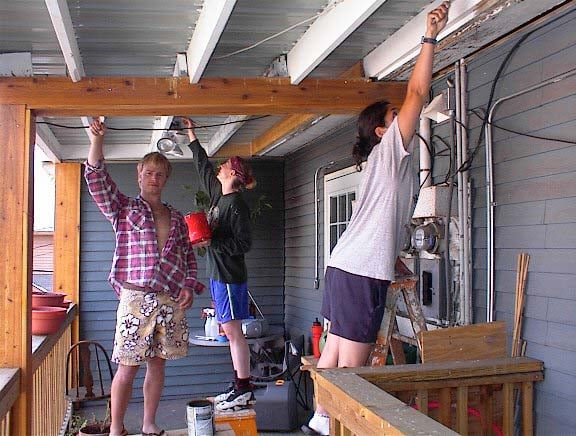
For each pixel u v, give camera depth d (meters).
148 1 2.87
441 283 3.55
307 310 6.60
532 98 2.90
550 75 2.78
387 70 3.57
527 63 2.94
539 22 2.81
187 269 3.44
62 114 3.69
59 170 7.15
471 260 3.36
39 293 5.16
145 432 3.46
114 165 7.34
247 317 4.19
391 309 2.84
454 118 3.48
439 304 3.55
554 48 2.76
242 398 4.10
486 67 3.25
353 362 2.56
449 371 2.52
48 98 3.51
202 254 6.89
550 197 2.77
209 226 3.99
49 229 8.91
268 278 7.54
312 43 3.24
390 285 2.85
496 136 3.16
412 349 3.92
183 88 3.60
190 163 7.45
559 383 2.69
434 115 3.52
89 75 4.08
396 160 2.55
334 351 2.74
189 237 3.82
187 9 2.98
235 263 4.08
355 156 2.82
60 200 7.15
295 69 3.56
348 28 2.78
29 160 3.53
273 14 3.11
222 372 7.43
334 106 3.72
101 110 3.62
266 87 3.67
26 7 2.87
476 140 3.34
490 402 2.72
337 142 5.62
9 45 3.42
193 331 6.96
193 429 3.42
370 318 2.54
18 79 3.50
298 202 6.95
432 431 1.62
